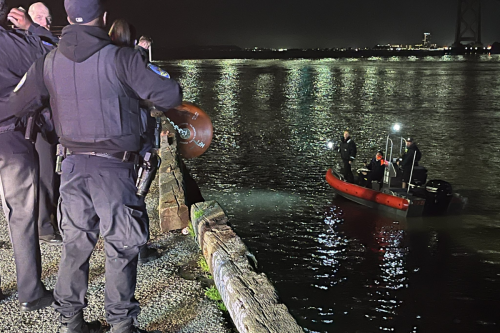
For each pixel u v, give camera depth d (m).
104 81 1.98
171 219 3.50
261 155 22.33
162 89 1.97
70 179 2.10
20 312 2.64
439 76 85.69
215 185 17.30
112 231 2.12
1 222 3.97
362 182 15.27
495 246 11.30
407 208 13.04
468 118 33.75
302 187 16.77
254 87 66.25
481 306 8.62
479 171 18.75
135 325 2.36
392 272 10.06
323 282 9.61
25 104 2.16
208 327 2.54
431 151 22.56
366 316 8.33
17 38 2.38
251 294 2.34
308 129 29.86
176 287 2.96
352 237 11.95
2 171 2.45
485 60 199.12
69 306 2.23
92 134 2.03
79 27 1.98
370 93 54.84
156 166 2.27
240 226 12.91
